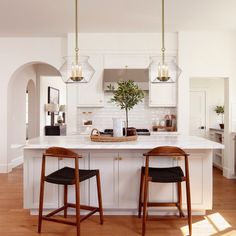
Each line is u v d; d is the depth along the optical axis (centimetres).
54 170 308
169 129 526
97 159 307
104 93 541
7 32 519
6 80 557
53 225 296
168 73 324
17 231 281
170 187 309
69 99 527
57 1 381
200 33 512
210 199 305
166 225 295
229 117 518
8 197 392
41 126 779
